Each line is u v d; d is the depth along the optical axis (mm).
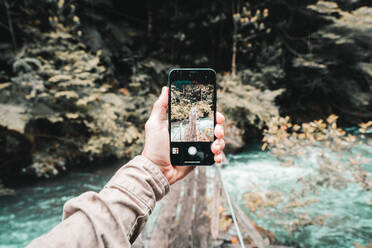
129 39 10016
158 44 11125
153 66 9375
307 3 11008
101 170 6219
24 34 6723
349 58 10812
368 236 3199
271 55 11242
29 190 5074
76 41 7934
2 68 6344
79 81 5926
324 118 11133
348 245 3098
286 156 3121
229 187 5250
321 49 11008
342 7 10453
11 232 3848
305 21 11891
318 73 11375
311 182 3084
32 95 5230
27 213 4316
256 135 9570
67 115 5945
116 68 9727
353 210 3805
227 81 9836
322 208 3891
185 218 2387
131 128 7367
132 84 8531
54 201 4699
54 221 4133
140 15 11305
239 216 2518
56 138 6547
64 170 6062
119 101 7051
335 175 2816
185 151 744
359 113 11109
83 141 6648
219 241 2531
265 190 4812
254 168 6410
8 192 4930
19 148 5828
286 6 11703
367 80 11172
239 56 12172
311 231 3369
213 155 738
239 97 9414
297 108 11648
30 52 6395
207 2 10977
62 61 6582
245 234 2721
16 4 6887
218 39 12289
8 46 6441
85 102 5906
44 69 6164
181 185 3244
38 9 7055
